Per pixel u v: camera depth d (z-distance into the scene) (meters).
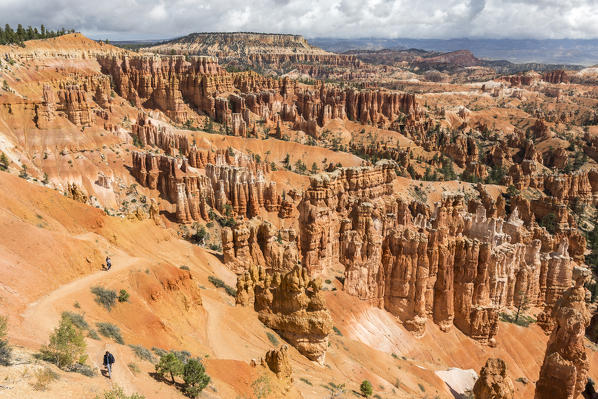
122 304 41.38
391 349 75.00
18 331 30.14
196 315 50.00
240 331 51.84
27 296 36.38
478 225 108.75
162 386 29.61
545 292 105.75
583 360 60.25
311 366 52.91
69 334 27.31
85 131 151.62
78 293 39.53
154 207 90.25
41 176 128.88
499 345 84.19
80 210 59.09
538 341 87.69
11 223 43.31
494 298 92.56
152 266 49.94
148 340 38.31
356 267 80.69
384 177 111.19
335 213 90.56
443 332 82.56
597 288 120.69
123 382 27.56
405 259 79.69
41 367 24.38
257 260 80.44
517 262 99.31
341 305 76.19
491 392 54.78
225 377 37.34
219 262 79.50
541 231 124.81
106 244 55.94
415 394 60.38
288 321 54.50
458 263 84.00
